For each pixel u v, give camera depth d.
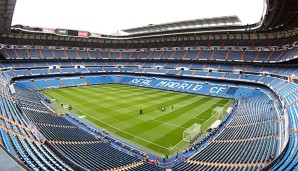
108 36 93.19
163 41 93.38
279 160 18.14
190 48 84.69
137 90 69.88
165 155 27.27
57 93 62.56
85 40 94.44
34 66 76.56
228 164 21.20
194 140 31.34
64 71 80.62
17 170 5.96
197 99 58.00
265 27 53.34
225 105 51.56
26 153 15.80
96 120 39.47
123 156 25.16
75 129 33.72
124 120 39.59
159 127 36.34
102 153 24.95
